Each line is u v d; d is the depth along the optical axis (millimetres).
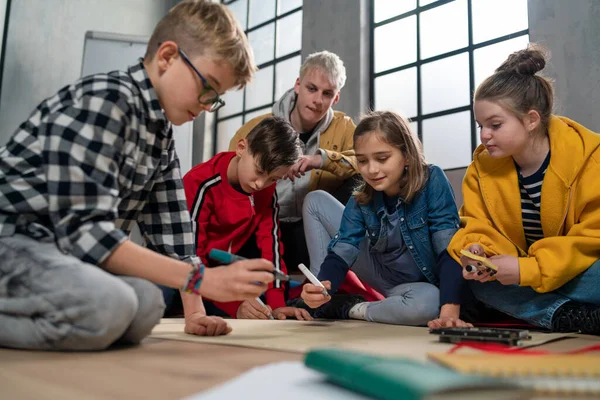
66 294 714
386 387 358
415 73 3021
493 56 2699
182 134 3416
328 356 449
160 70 892
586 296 1165
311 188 2119
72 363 653
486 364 421
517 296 1236
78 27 3920
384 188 1430
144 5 4258
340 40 3291
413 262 1518
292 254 2082
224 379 552
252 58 947
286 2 3896
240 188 1714
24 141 816
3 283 743
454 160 2824
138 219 1099
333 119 2262
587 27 2209
